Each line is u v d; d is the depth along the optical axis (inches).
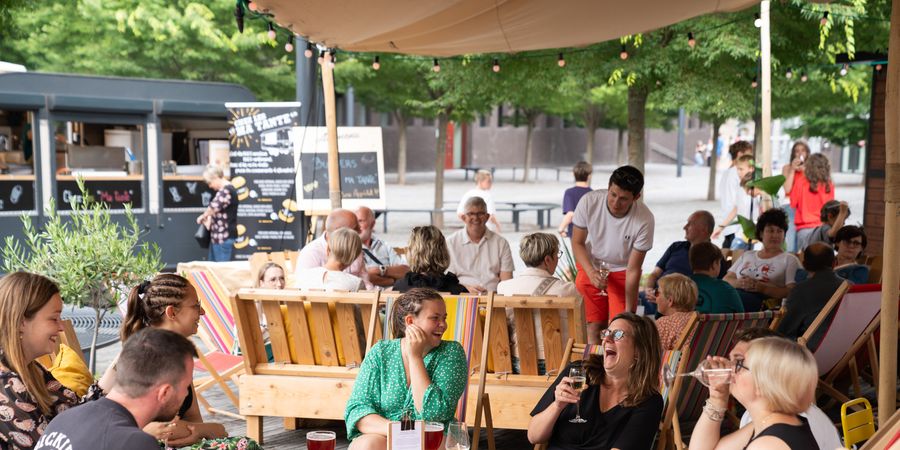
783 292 287.0
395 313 175.6
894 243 173.6
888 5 462.6
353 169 426.3
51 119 465.1
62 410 141.9
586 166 438.9
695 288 225.1
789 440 114.8
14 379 136.0
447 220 836.6
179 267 328.5
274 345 232.2
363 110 1647.4
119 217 485.1
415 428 142.6
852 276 303.1
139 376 112.9
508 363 219.8
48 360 173.5
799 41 482.9
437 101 663.8
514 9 276.7
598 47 491.8
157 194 494.3
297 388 230.4
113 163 496.7
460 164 1888.5
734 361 123.0
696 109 579.5
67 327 183.3
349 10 255.4
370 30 284.8
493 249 296.0
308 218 436.5
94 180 478.3
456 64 546.9
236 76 687.7
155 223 494.6
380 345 177.9
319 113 431.8
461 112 740.7
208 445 134.5
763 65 407.5
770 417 118.5
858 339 255.3
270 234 433.7
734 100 496.7
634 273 274.1
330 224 294.5
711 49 465.7
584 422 168.6
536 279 229.8
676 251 306.2
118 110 478.0
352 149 425.7
